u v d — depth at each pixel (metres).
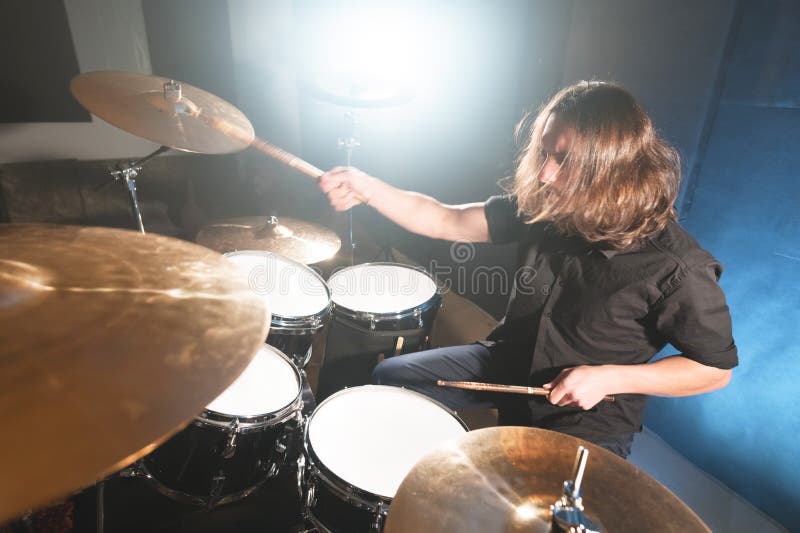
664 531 0.83
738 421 1.85
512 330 1.69
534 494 0.89
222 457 1.35
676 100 1.89
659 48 1.92
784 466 1.73
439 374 1.80
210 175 3.81
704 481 1.94
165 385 0.65
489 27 2.70
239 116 2.24
